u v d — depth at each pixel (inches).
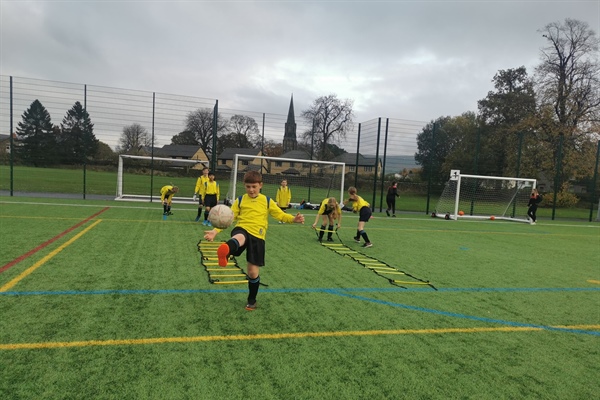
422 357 139.3
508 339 160.4
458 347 149.6
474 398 114.2
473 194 821.2
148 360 125.4
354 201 369.4
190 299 186.2
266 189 848.9
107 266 237.8
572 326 179.6
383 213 761.0
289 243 356.5
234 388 111.6
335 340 149.3
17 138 770.8
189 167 1115.9
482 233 513.0
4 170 1481.3
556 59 1285.7
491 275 273.0
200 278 221.9
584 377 131.0
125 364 122.2
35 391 105.1
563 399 116.6
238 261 268.8
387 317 177.5
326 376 121.6
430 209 904.9
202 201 451.2
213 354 131.9
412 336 157.6
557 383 126.0
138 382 112.1
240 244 160.6
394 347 146.3
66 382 110.4
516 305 206.7
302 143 889.5
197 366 123.1
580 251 402.6
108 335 142.5
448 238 447.2
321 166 870.4
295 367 126.1
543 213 978.7
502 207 823.7
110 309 168.2
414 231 495.5
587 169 1070.4
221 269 243.4
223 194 991.6
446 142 1454.2
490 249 385.1
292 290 209.9
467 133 1572.3
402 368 130.1
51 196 690.8
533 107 1551.4
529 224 681.6
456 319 180.4
